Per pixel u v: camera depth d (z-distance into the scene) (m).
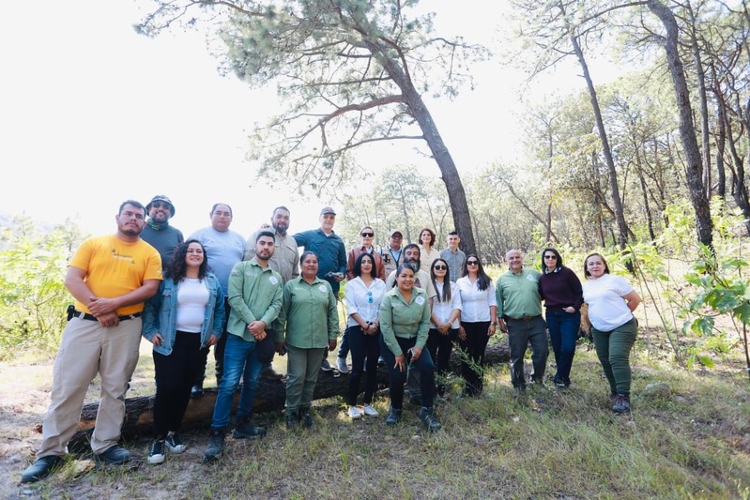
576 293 4.78
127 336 3.29
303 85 9.64
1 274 7.11
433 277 4.87
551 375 5.28
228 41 8.12
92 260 3.22
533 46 12.38
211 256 4.18
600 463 3.11
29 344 7.24
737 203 16.23
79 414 3.21
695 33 12.70
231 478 3.10
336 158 11.03
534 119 24.05
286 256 4.64
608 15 11.26
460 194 9.14
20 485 2.92
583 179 17.92
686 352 5.88
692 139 8.52
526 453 3.30
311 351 4.07
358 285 4.52
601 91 19.66
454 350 5.45
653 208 26.06
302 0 7.52
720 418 3.88
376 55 8.62
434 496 2.81
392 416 4.08
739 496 2.68
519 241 44.59
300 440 3.69
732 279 5.00
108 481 3.00
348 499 2.79
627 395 4.14
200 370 3.56
